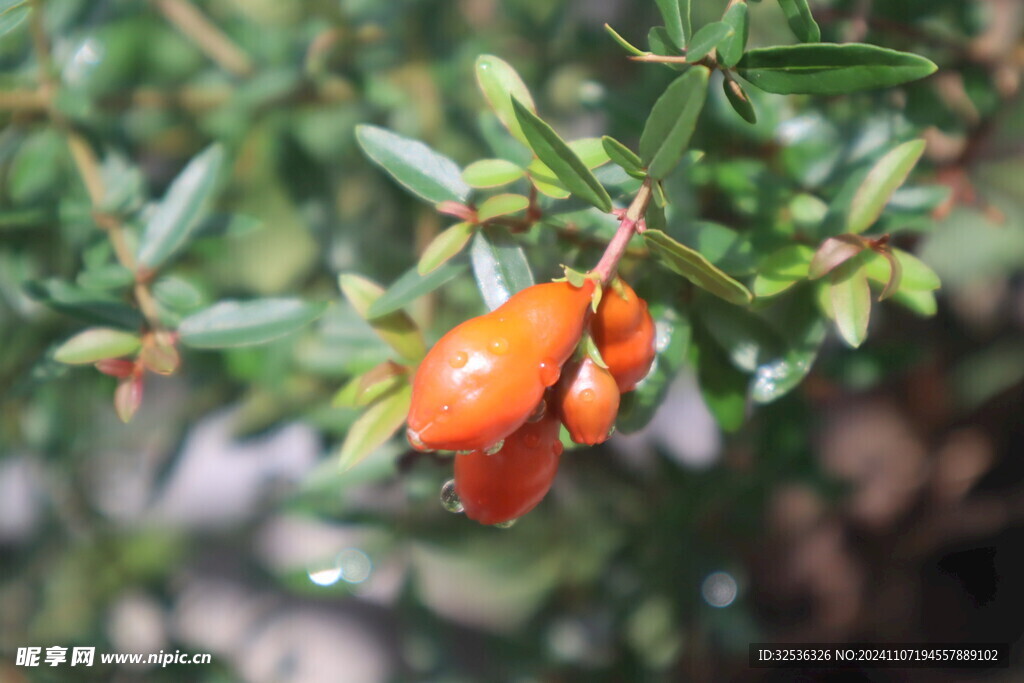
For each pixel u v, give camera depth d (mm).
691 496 473
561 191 313
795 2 307
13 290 405
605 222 333
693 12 452
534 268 363
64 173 412
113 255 377
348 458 330
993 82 391
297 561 509
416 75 472
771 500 511
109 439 539
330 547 565
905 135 382
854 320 324
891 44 388
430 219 469
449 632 551
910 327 515
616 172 324
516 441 297
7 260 404
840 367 440
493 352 285
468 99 480
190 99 455
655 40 312
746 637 480
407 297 328
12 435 498
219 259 491
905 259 334
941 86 393
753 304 339
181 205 357
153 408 562
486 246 320
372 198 500
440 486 413
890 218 364
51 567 544
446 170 328
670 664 489
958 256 561
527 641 526
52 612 531
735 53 304
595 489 485
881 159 333
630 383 305
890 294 322
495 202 315
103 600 538
